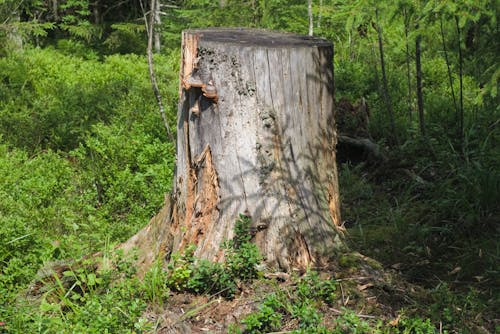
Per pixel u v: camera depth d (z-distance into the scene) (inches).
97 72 456.1
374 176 267.3
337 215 187.3
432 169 257.8
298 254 170.7
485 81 243.0
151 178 254.8
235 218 168.6
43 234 211.3
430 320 157.6
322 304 159.5
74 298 159.9
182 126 175.2
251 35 183.8
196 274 164.6
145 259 182.9
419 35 246.5
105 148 267.9
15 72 419.2
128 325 152.4
